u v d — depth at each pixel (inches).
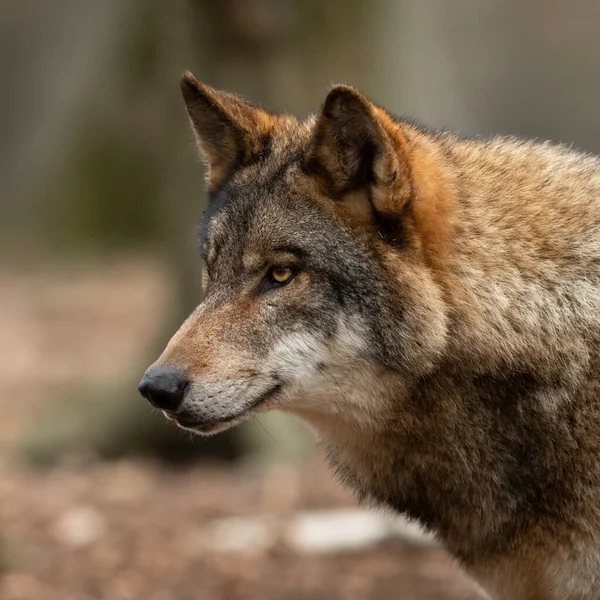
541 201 298.2
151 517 552.4
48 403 788.6
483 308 287.0
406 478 303.9
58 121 1486.2
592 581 286.5
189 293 679.7
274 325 292.7
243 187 309.1
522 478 288.0
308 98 666.2
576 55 1675.7
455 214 294.4
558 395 283.7
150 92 1256.8
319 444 328.5
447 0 1603.1
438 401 291.0
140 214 1433.3
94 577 461.4
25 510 561.6
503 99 1646.2
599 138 1653.5
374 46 704.4
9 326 1177.4
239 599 437.4
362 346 288.8
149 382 287.0
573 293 286.2
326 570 466.3
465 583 437.7
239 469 651.5
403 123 324.2
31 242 1497.3
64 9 1802.4
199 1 644.1
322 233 291.4
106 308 1249.4
